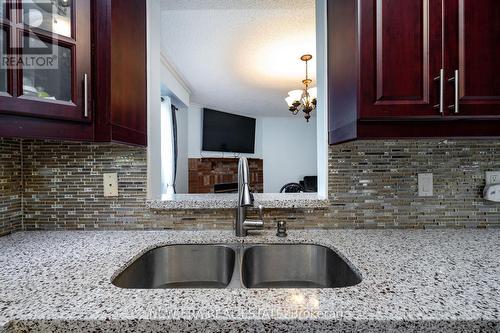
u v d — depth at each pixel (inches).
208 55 114.5
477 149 46.2
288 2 65.0
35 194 46.5
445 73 32.1
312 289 24.9
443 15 32.2
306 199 46.4
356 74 33.9
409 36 32.7
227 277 41.1
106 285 26.2
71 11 32.1
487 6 32.0
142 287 36.9
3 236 42.8
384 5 32.8
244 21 86.4
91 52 33.4
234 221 46.6
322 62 49.6
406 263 31.4
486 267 30.0
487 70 32.1
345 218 46.6
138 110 43.7
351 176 46.7
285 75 139.6
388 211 46.5
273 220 46.7
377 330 20.8
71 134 32.8
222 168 211.3
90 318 21.1
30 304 22.7
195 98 184.5
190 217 47.1
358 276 29.5
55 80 31.8
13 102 29.0
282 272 41.1
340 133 40.7
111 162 46.9
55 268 30.4
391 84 32.8
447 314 21.1
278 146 256.5
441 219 46.4
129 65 40.5
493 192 45.0
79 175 46.7
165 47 106.4
